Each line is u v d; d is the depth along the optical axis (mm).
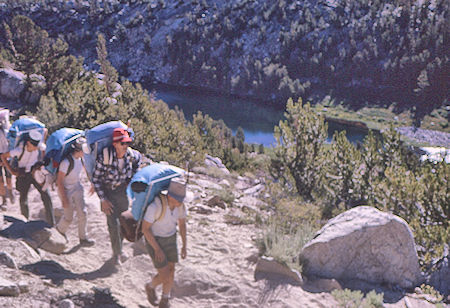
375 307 6074
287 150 13984
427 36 191250
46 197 6852
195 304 5648
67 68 30062
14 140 6551
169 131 25281
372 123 154125
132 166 6004
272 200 10781
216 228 8250
